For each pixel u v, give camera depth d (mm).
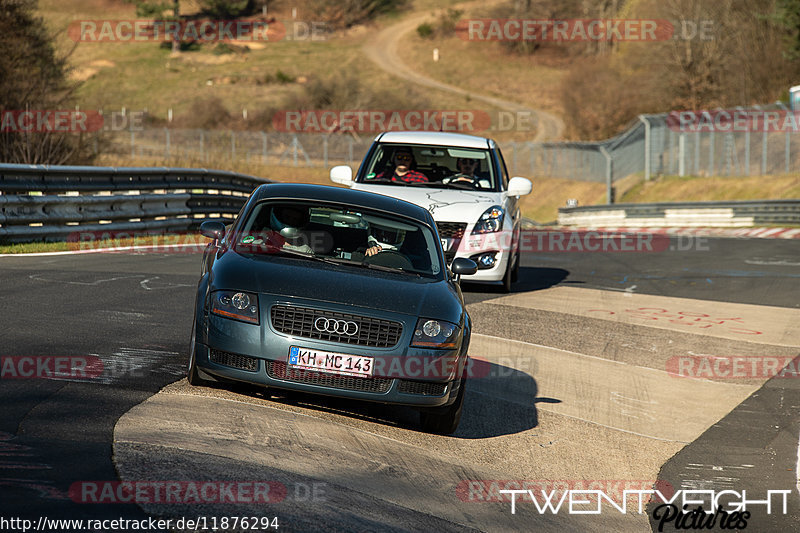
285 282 21594
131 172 61094
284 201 25312
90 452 17109
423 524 16719
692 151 182375
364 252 24203
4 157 88312
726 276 59250
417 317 21484
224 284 21516
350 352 20719
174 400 21531
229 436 19438
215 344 20891
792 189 147375
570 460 22500
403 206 26797
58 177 54344
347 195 26562
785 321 42875
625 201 183125
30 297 33844
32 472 15648
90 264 46156
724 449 24375
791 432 26125
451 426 22766
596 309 43875
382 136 46438
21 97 94812
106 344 26891
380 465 19578
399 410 24500
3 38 95250
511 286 50469
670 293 50844
